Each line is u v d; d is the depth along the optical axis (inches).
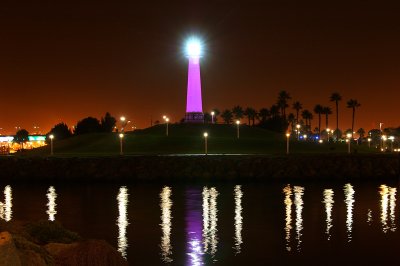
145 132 6501.0
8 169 4153.5
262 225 1921.8
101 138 6131.9
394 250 1525.6
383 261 1403.8
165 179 3964.1
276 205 2466.8
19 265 600.4
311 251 1508.4
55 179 4062.5
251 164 4072.3
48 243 780.0
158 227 1888.5
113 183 3752.5
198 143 5679.1
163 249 1524.4
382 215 2156.7
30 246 669.9
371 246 1576.0
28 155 5324.8
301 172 4042.8
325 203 2541.8
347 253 1485.0
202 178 3971.5
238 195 2915.8
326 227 1883.6
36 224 861.2
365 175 4057.6
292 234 1752.0
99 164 4126.5
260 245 1578.5
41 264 645.3
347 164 4119.1
